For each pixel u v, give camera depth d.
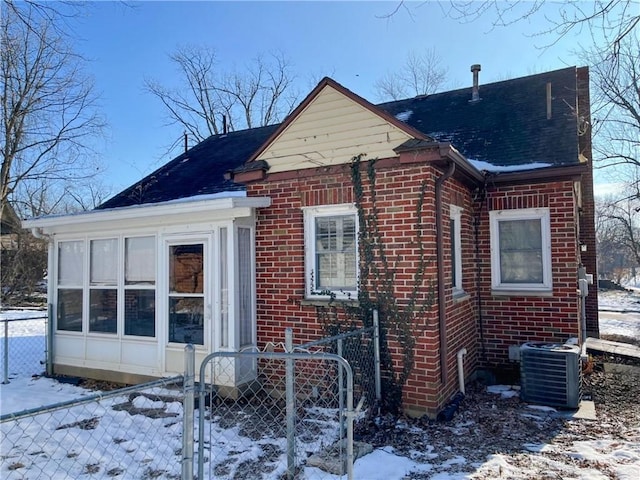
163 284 7.28
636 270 46.22
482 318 7.88
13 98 17.80
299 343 6.62
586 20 5.05
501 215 7.79
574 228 7.32
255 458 4.62
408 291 5.86
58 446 5.16
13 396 7.33
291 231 6.79
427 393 5.68
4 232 23.89
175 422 5.88
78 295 8.36
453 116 10.15
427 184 5.80
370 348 6.02
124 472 4.45
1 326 15.81
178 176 11.66
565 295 7.32
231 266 6.68
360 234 6.19
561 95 9.40
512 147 8.25
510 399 6.54
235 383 6.56
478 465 4.29
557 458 4.45
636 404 6.29
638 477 3.96
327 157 6.50
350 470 3.25
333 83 6.43
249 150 11.95
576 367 6.06
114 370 7.79
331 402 6.25
